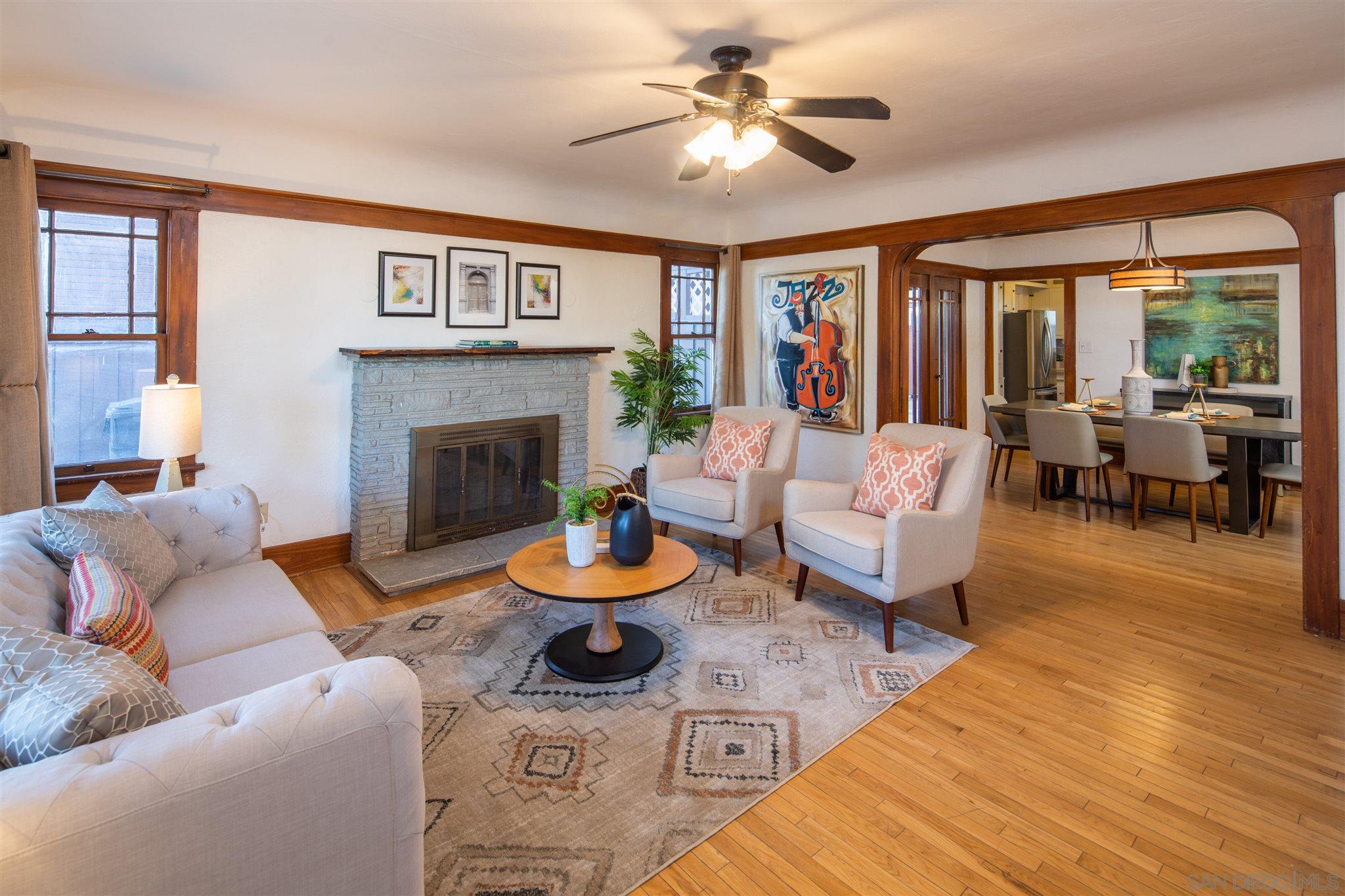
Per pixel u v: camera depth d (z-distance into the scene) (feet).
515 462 15.60
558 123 11.61
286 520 12.94
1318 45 8.64
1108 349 24.27
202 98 10.40
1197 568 13.48
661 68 9.27
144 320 11.31
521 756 7.38
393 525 13.73
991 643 10.18
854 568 10.13
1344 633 10.18
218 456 12.06
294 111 10.98
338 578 12.94
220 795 3.53
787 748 7.54
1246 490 15.71
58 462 10.76
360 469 13.19
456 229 14.74
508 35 8.28
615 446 18.39
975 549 10.77
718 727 7.95
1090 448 16.99
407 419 13.73
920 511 9.79
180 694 5.76
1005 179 14.29
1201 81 9.80
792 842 6.15
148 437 9.39
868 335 17.31
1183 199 11.84
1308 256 10.34
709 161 9.28
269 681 6.09
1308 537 10.38
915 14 7.80
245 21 7.91
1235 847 6.06
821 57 8.97
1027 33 8.27
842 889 5.62
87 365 10.87
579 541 9.29
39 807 3.07
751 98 7.68
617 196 17.31
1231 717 8.16
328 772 3.92
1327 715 8.16
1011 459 23.38
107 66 9.20
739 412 14.99
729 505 12.80
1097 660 9.63
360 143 12.72
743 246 20.16
